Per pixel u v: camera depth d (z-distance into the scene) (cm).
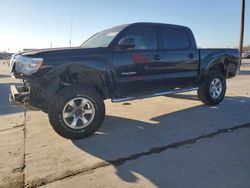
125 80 527
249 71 1845
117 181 329
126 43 497
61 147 437
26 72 443
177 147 430
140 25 558
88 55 480
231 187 310
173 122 561
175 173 345
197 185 316
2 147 441
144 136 482
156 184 320
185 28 644
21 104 462
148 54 555
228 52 738
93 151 419
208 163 371
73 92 453
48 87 454
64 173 350
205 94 684
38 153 414
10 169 363
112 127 534
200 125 539
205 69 673
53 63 448
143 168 361
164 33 596
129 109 679
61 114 449
